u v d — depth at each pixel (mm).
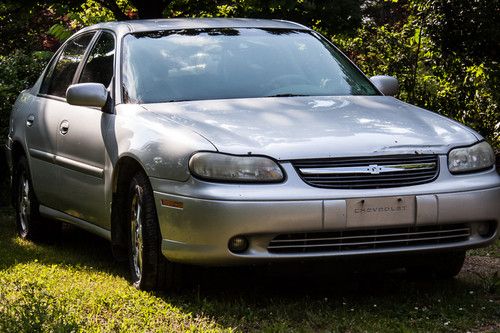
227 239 4961
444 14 11820
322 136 5211
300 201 4945
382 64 14023
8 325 4539
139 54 6332
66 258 7004
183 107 5773
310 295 5602
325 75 6434
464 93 12766
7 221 9273
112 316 5023
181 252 5164
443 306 5246
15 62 11477
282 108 5703
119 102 6098
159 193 5285
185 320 4941
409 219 5102
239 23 6914
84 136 6391
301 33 6898
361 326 4816
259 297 5555
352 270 5270
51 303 5152
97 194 6203
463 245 5281
